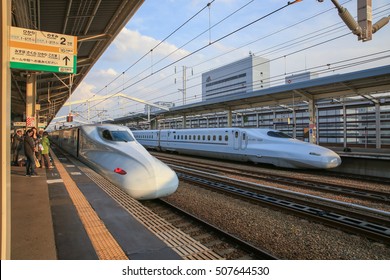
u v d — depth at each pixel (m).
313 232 6.08
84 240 3.74
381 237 5.56
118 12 10.80
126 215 4.91
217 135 20.47
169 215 7.25
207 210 7.71
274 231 6.12
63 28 11.88
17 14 9.30
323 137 33.88
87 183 7.71
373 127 28.86
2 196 1.67
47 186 7.29
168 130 28.34
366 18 6.72
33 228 4.17
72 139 15.05
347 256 4.96
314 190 10.47
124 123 67.56
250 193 9.53
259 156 16.80
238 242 5.27
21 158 13.44
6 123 1.70
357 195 9.32
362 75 16.81
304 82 20.20
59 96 31.52
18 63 5.48
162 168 8.00
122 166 7.98
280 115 36.44
